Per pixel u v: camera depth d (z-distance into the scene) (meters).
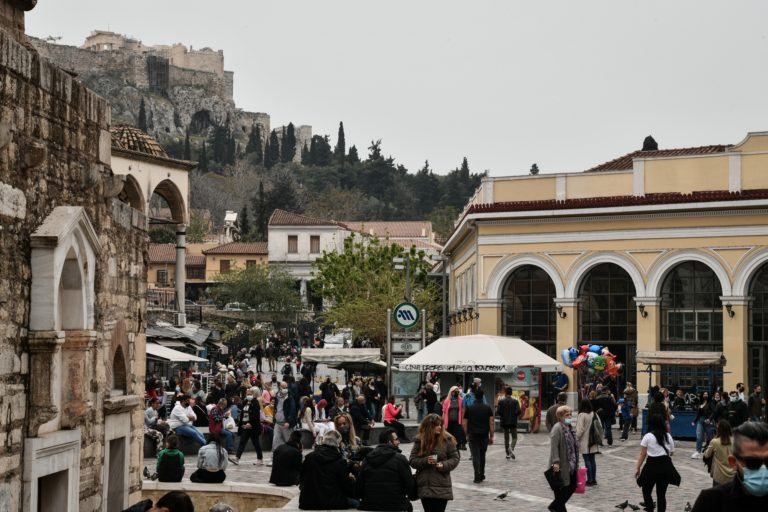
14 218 11.66
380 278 70.94
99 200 14.73
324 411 34.38
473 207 50.75
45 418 12.02
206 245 140.75
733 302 46.12
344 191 197.50
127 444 16.52
